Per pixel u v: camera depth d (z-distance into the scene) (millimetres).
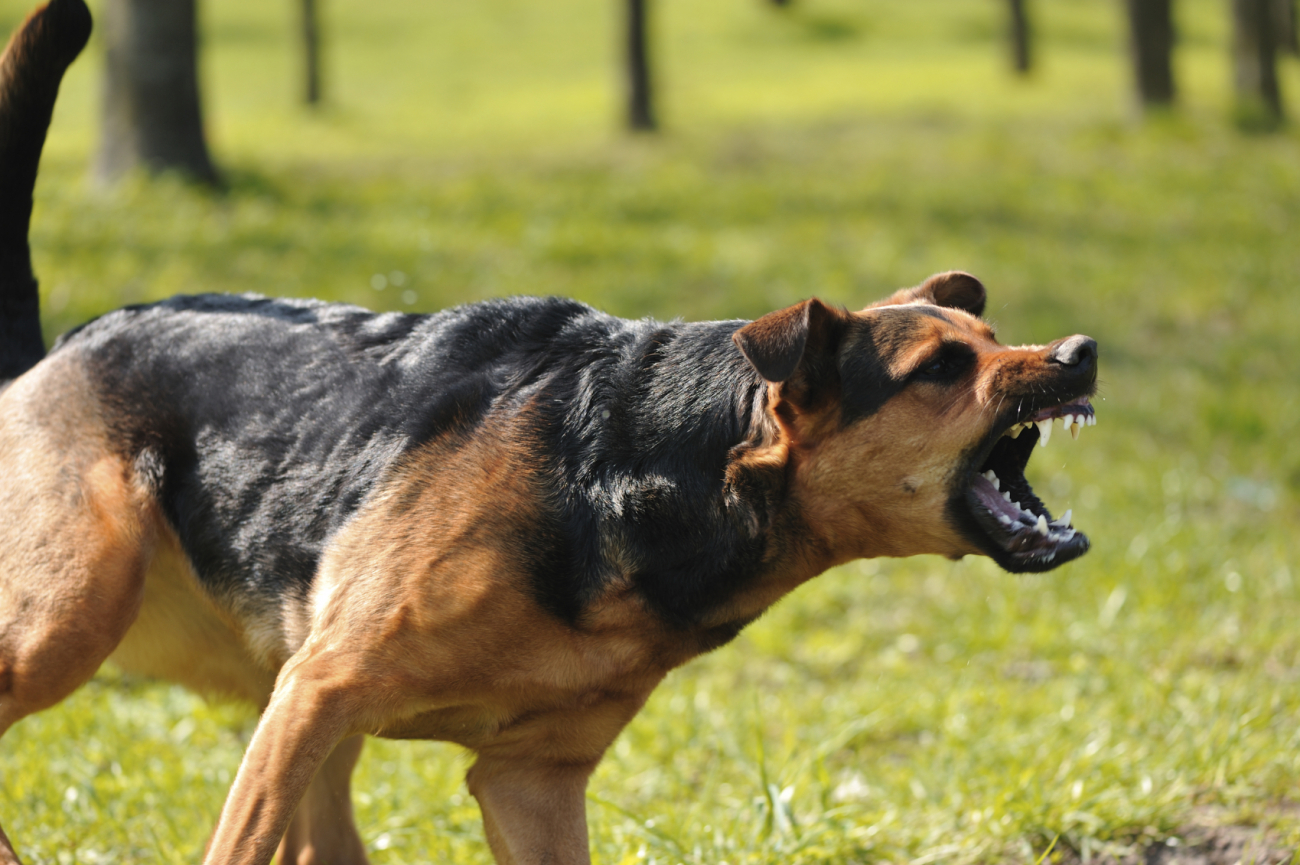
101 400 4199
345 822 4582
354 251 13555
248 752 3566
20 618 3957
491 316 4164
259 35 42781
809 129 25500
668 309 12750
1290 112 27938
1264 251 16719
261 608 4012
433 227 15031
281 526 3947
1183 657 6840
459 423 3887
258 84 35438
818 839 4691
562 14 45781
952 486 3695
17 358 4648
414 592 3635
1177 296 14672
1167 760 5281
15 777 5227
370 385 4035
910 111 27641
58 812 4973
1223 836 4809
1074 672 6785
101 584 3957
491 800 4070
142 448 4141
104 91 15789
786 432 3738
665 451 3818
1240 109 24984
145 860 4762
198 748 5879
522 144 23906
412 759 5723
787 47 40688
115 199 14570
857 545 3850
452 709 3799
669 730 6090
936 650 7277
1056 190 19188
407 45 41375
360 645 3625
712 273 13969
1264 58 26281
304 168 19578
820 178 19656
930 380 3688
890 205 17766
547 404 3904
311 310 4336
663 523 3764
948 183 19391
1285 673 6617
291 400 4070
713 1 46531
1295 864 4465
